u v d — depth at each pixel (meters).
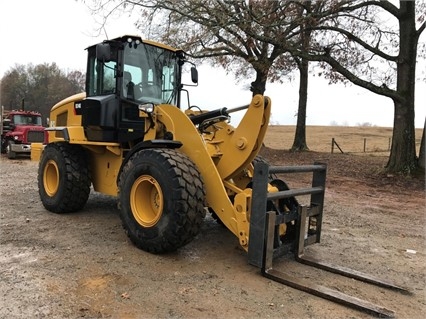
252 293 3.24
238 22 11.55
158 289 3.23
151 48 5.36
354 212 7.14
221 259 4.03
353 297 3.15
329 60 12.23
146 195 4.19
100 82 5.40
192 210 3.79
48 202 5.79
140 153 4.14
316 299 3.18
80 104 5.79
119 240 4.51
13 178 9.49
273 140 35.69
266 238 3.56
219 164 4.28
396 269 4.07
